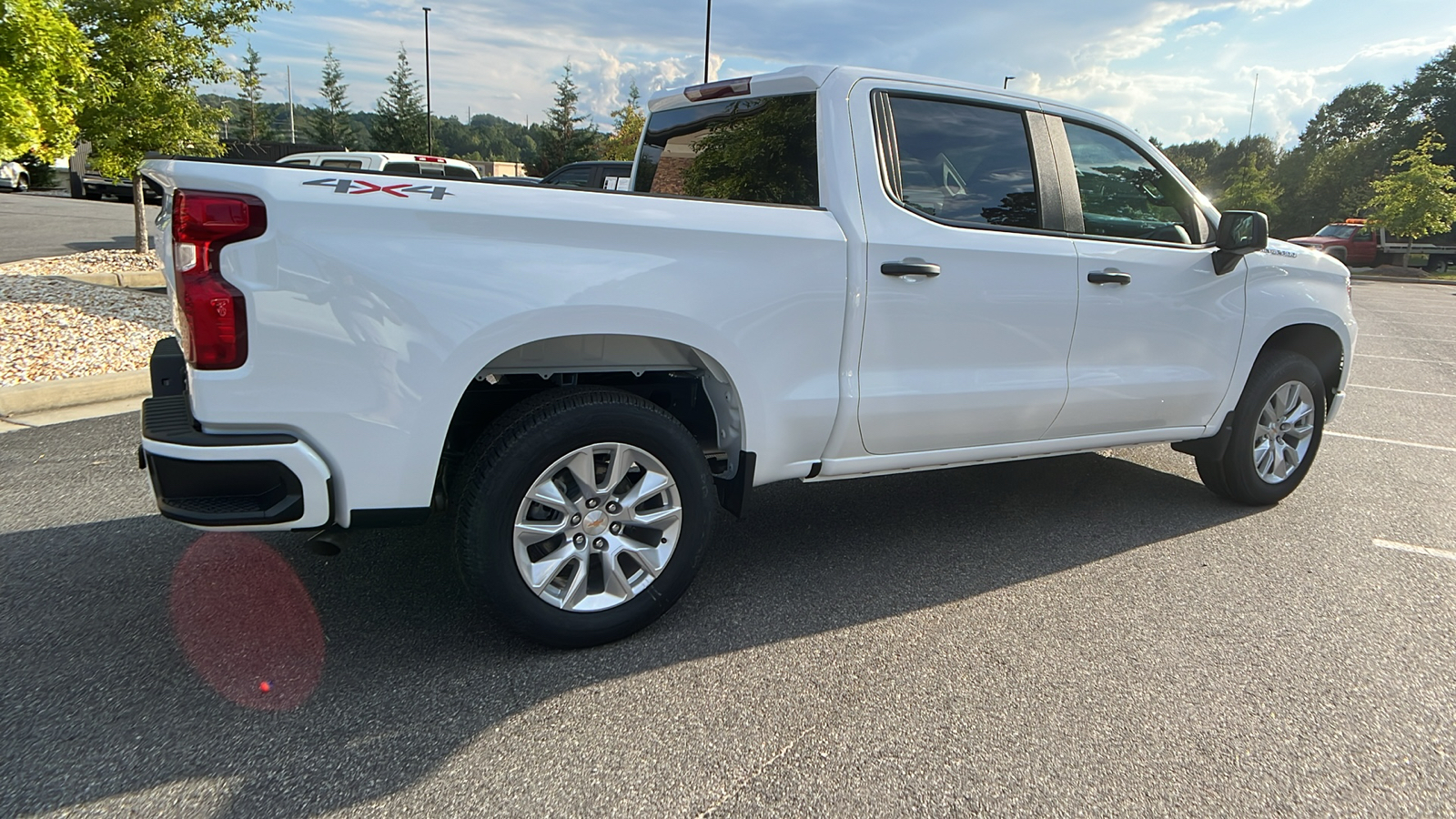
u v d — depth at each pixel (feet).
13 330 22.59
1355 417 22.93
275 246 7.39
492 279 8.13
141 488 13.89
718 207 9.37
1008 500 15.23
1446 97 153.28
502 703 8.36
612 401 9.04
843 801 7.11
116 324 24.26
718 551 12.53
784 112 11.02
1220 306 13.44
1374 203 96.78
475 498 8.48
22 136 20.47
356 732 7.84
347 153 48.14
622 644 9.61
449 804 6.93
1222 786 7.43
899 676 9.07
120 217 65.92
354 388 7.77
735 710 8.37
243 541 12.06
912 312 10.62
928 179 10.93
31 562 11.13
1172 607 10.92
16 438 16.37
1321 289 14.88
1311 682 9.20
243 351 7.45
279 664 8.94
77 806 6.75
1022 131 11.75
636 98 125.80
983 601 10.98
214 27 32.55
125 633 9.45
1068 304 11.84
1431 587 11.73
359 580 10.99
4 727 7.71
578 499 9.16
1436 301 63.05
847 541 12.98
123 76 30.45
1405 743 8.13
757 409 9.80
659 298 8.87
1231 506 15.15
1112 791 7.33
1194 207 13.47
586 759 7.55
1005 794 7.25
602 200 8.73
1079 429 12.58
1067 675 9.18
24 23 19.57
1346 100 202.08
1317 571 12.23
